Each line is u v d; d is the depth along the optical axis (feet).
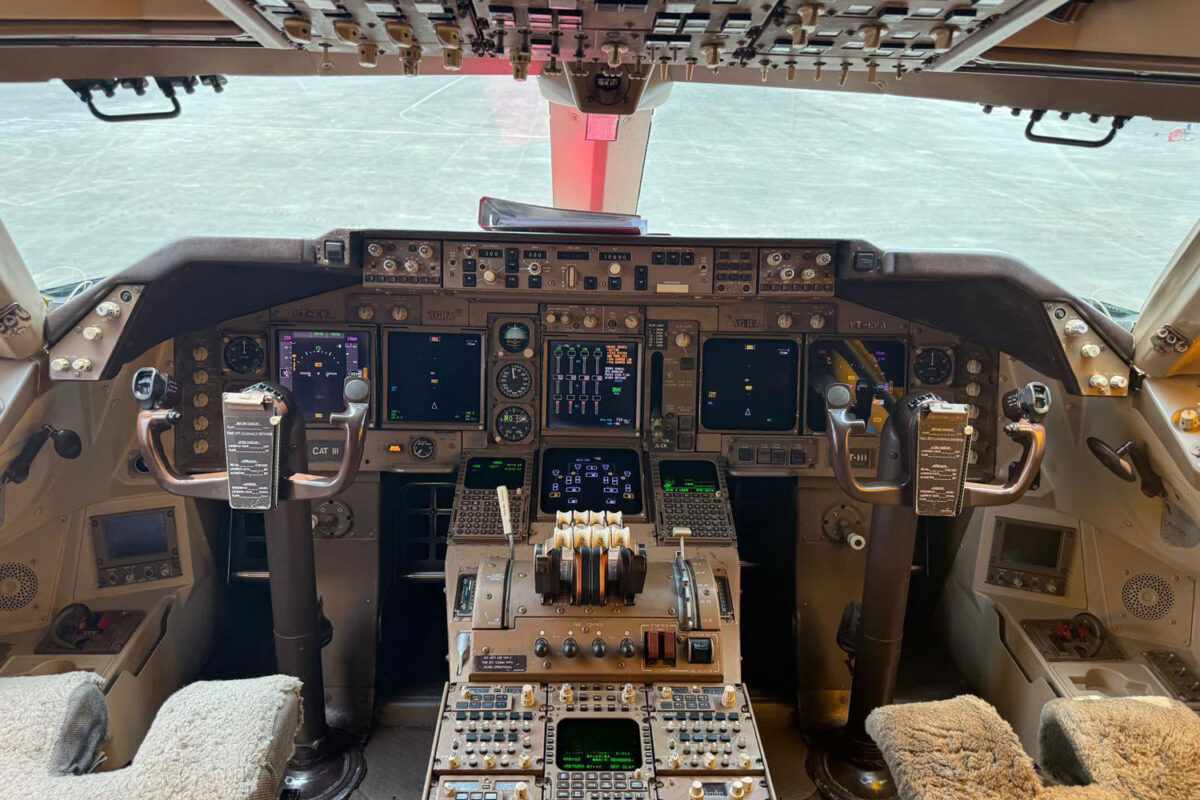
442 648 11.03
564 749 7.36
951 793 5.15
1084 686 8.61
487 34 5.29
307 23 5.09
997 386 10.22
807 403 10.27
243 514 10.95
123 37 6.90
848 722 9.05
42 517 8.82
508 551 9.25
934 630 11.55
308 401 10.14
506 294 9.59
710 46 5.49
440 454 10.23
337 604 10.45
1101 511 9.43
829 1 4.48
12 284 7.87
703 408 10.30
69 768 5.39
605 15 4.82
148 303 8.66
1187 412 8.31
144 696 9.04
